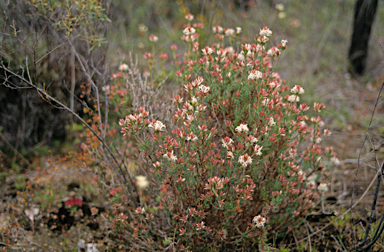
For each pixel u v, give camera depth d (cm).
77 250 264
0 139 354
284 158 235
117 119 369
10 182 326
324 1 775
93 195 319
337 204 309
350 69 568
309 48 609
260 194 244
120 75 284
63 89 344
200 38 417
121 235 261
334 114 453
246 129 198
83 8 261
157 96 286
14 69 319
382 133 404
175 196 226
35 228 282
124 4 691
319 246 267
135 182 289
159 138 210
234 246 260
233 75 246
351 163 362
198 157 228
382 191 319
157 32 682
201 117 229
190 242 246
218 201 205
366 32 539
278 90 261
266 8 614
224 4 681
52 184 324
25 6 306
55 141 371
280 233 269
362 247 246
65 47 314
